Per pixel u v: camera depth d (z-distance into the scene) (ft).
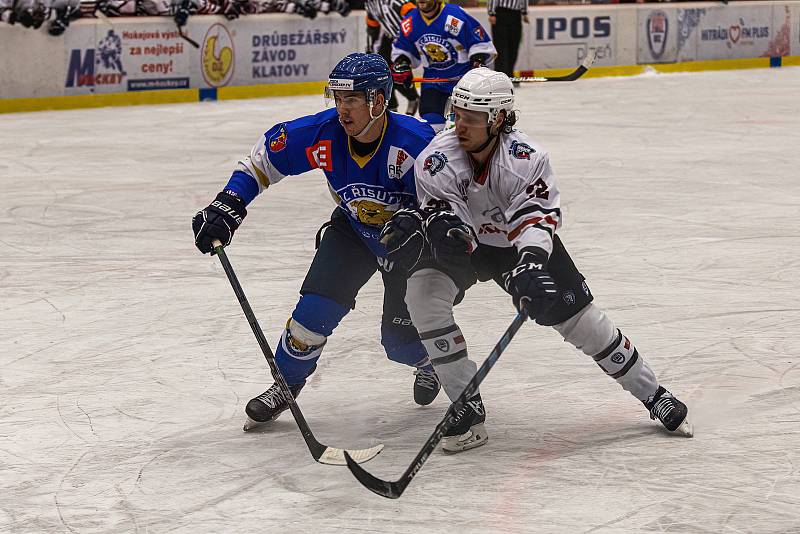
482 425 37.22
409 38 90.58
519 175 34.09
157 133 122.52
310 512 32.19
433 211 34.19
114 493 33.63
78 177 94.63
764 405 41.01
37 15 140.26
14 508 32.50
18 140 116.37
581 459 35.94
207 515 32.04
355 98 34.63
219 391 43.45
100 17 146.00
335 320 38.19
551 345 49.01
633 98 157.28
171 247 69.15
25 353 48.19
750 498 32.65
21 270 63.21
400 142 35.55
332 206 82.58
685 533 30.40
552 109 144.77
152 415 40.75
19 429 39.14
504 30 161.07
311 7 162.61
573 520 31.32
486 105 33.14
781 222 75.25
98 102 147.23
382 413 41.16
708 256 65.62
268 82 161.58
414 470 31.68
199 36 154.20
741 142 114.52
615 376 37.50
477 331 51.24
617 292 57.72
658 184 90.38
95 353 48.19
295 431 39.27
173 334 51.03
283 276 61.93
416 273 35.53
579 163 101.24
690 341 49.24
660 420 37.96
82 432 38.91
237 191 38.45
